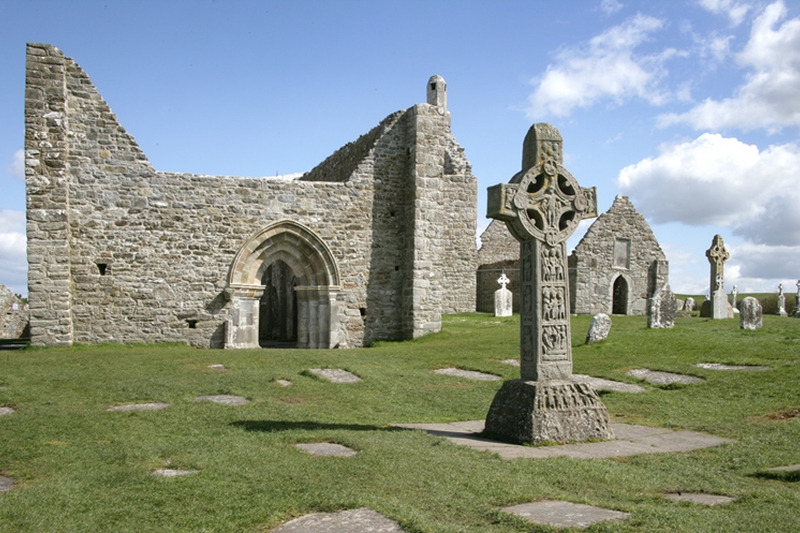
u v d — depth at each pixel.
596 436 8.18
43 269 19.41
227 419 9.52
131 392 11.76
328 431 8.58
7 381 12.80
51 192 19.50
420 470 6.49
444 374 14.44
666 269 35.19
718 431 8.76
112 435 8.40
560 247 8.45
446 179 33.16
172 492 5.84
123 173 20.42
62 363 15.50
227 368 15.06
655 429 9.00
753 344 15.54
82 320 19.95
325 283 22.36
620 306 35.06
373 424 9.52
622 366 13.91
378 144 23.27
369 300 22.89
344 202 22.70
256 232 21.58
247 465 6.71
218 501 5.59
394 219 23.31
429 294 22.78
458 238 33.09
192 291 20.92
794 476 6.45
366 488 5.90
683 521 5.04
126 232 20.38
